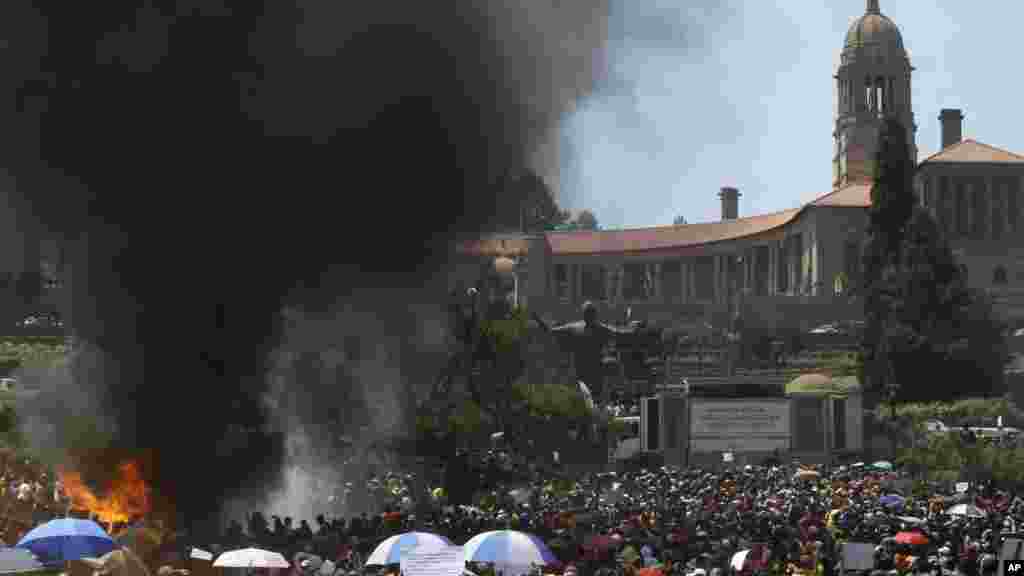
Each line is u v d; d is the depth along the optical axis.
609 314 171.88
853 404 90.12
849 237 175.12
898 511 46.91
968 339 123.44
